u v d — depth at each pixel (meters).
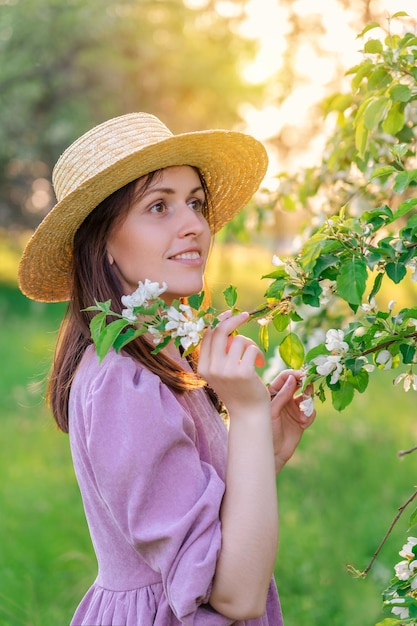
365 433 6.82
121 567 1.73
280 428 2.02
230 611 1.58
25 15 13.84
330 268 1.79
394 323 1.81
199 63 14.52
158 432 1.60
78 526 5.01
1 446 6.76
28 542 4.73
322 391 1.81
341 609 3.89
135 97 15.63
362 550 4.52
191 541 1.55
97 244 1.89
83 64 14.62
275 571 4.28
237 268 18.22
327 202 3.04
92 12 14.03
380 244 1.76
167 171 1.88
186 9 14.32
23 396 8.26
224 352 1.67
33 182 17.09
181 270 1.86
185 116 15.64
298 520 5.02
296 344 1.94
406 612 1.84
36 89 14.33
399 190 1.76
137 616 1.69
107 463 1.60
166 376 1.78
